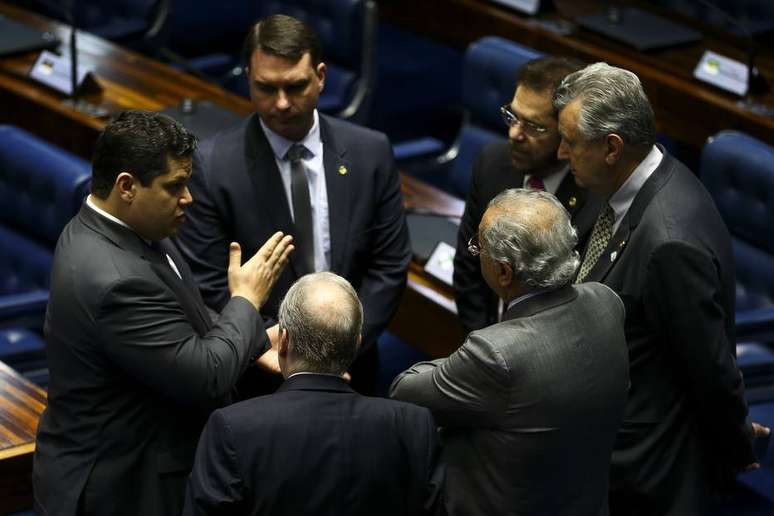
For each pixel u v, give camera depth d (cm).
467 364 664
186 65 1627
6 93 1423
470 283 914
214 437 632
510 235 662
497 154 888
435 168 1583
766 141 1362
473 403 666
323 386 646
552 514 684
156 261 718
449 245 1091
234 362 720
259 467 627
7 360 1088
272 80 827
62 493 718
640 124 716
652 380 745
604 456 693
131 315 692
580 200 830
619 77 720
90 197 715
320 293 651
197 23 1981
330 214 875
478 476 685
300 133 859
